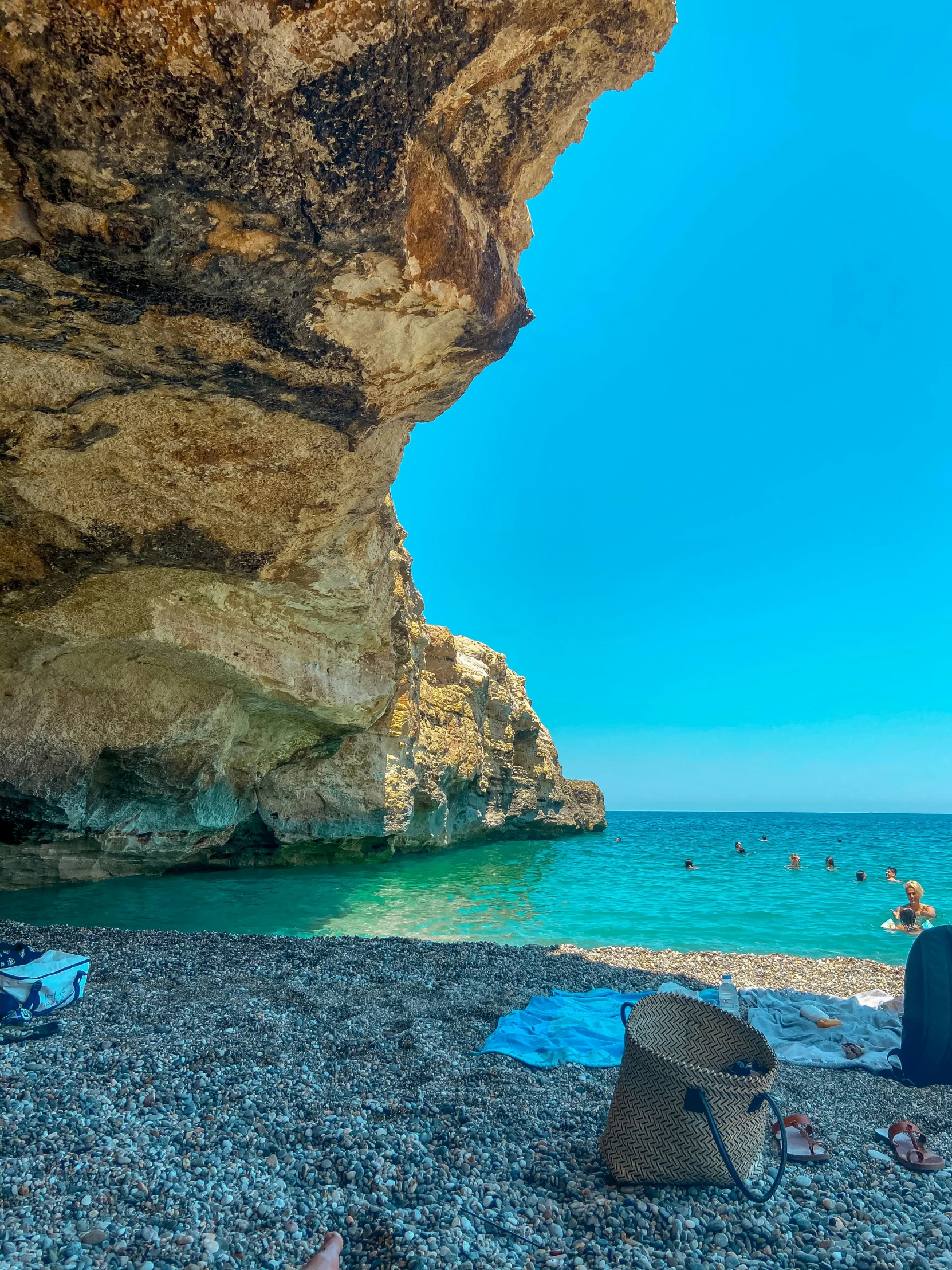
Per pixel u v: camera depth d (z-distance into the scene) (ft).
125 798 41.68
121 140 12.32
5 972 17.39
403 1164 10.61
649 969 26.66
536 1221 9.34
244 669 38.11
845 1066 16.17
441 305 17.62
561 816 124.16
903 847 125.59
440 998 20.03
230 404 20.35
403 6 12.57
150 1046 14.82
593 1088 13.91
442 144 16.55
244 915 37.96
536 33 14.84
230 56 11.87
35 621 30.30
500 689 105.81
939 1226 9.63
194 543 25.76
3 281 15.05
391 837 67.31
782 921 40.42
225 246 14.73
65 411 19.54
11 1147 10.33
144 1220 8.89
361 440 23.11
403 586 61.16
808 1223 9.45
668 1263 8.57
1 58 11.18
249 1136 11.23
